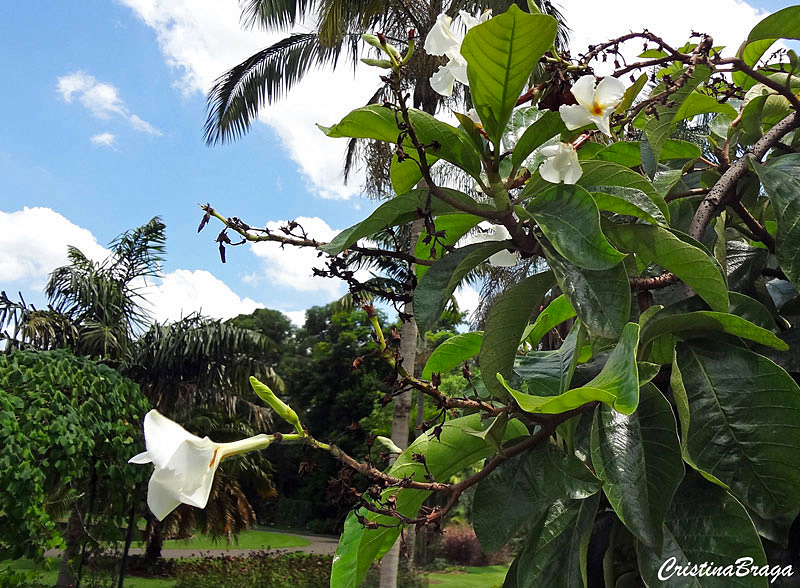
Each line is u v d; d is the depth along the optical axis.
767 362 1.02
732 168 1.32
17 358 7.07
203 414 11.95
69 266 11.30
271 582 11.60
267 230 1.04
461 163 1.09
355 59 9.60
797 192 1.15
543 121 1.07
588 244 0.93
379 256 1.12
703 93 1.49
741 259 1.49
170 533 13.00
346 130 1.11
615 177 1.09
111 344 10.81
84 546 8.33
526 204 1.06
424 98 8.11
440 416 1.05
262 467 12.65
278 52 10.37
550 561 1.10
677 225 1.52
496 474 1.09
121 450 7.27
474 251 1.04
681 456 0.95
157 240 11.99
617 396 0.82
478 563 15.89
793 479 0.94
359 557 1.14
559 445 1.14
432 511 0.97
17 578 7.19
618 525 1.17
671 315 1.13
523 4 7.57
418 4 8.18
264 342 11.81
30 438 6.31
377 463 1.11
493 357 1.12
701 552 0.93
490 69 0.98
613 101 1.01
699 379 1.06
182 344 11.21
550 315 1.55
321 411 26.19
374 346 0.95
